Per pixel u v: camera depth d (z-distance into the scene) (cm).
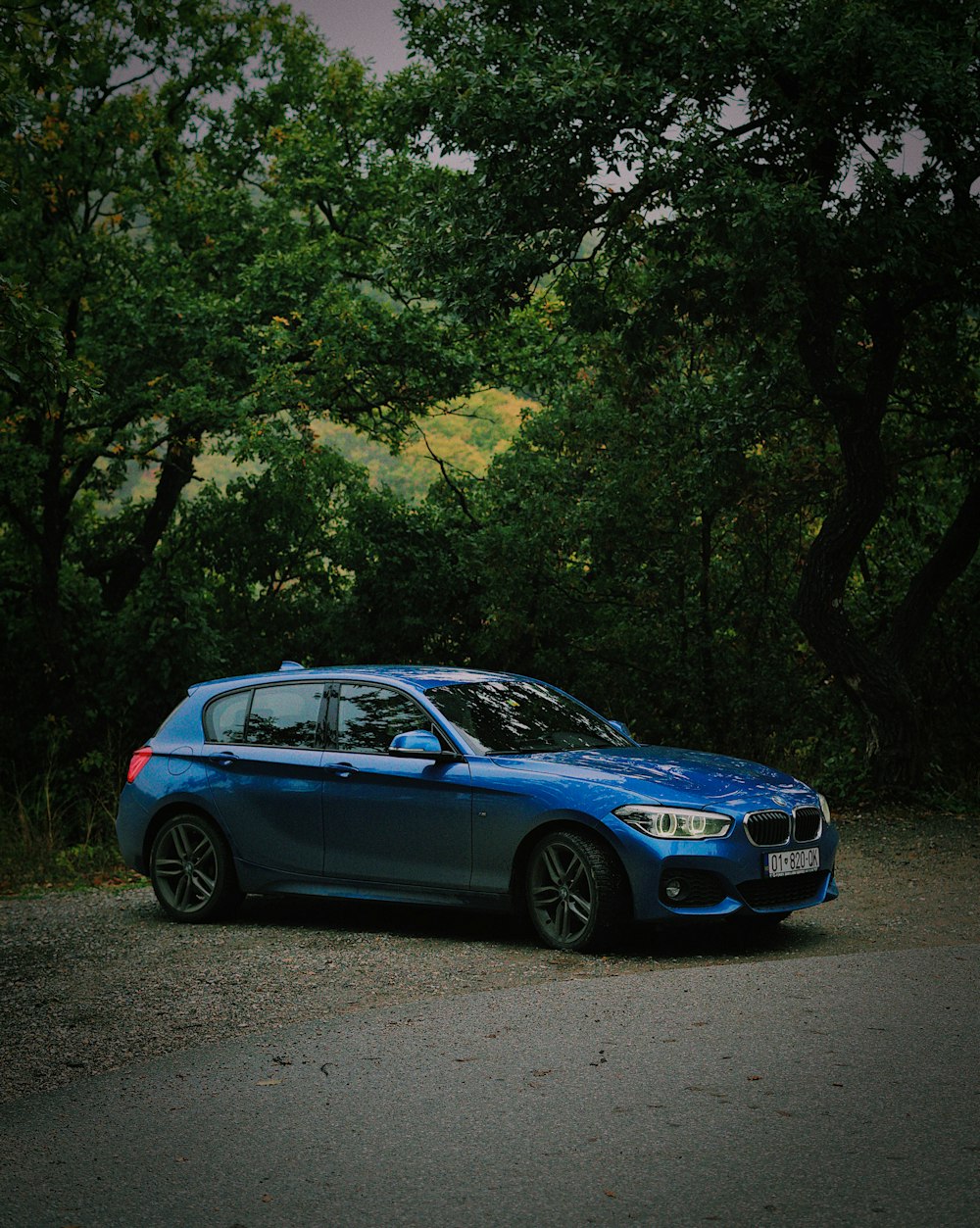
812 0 1310
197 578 2611
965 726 1789
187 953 809
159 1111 497
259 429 2117
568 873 766
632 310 1816
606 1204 391
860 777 1563
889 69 1275
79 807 2073
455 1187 409
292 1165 434
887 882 999
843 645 1553
